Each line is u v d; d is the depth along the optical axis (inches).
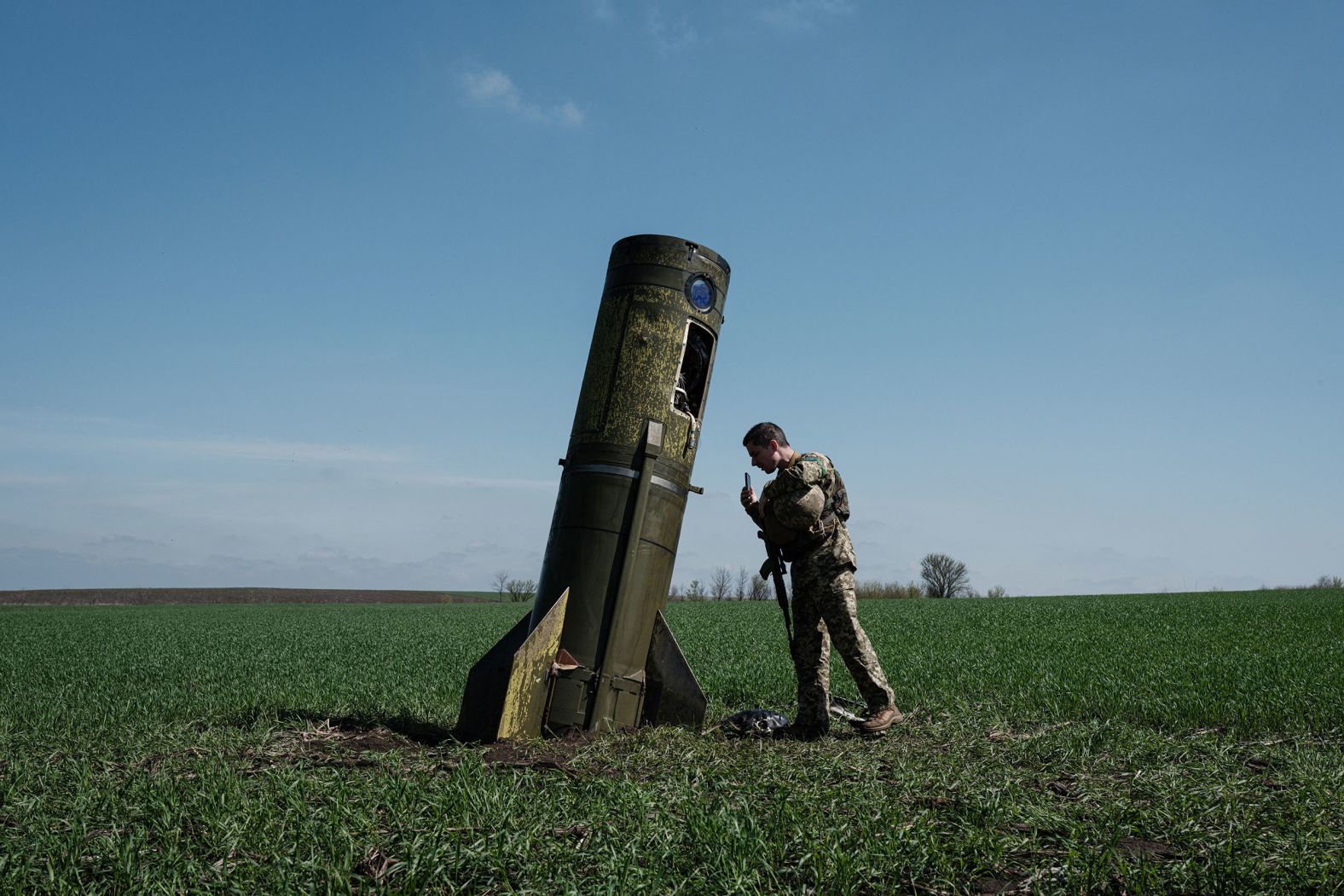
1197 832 140.9
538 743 222.8
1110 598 1680.6
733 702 341.4
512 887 119.3
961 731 243.4
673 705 246.1
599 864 124.4
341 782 165.3
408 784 163.3
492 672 241.9
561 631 243.4
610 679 242.4
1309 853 129.6
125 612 1691.7
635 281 264.4
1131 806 154.6
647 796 158.1
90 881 123.7
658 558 255.1
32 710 299.0
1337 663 424.8
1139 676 380.2
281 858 124.8
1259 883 119.7
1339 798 161.6
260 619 1326.3
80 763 197.3
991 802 154.3
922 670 423.5
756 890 116.9
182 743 224.7
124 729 251.3
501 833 131.3
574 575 249.3
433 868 122.7
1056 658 482.0
